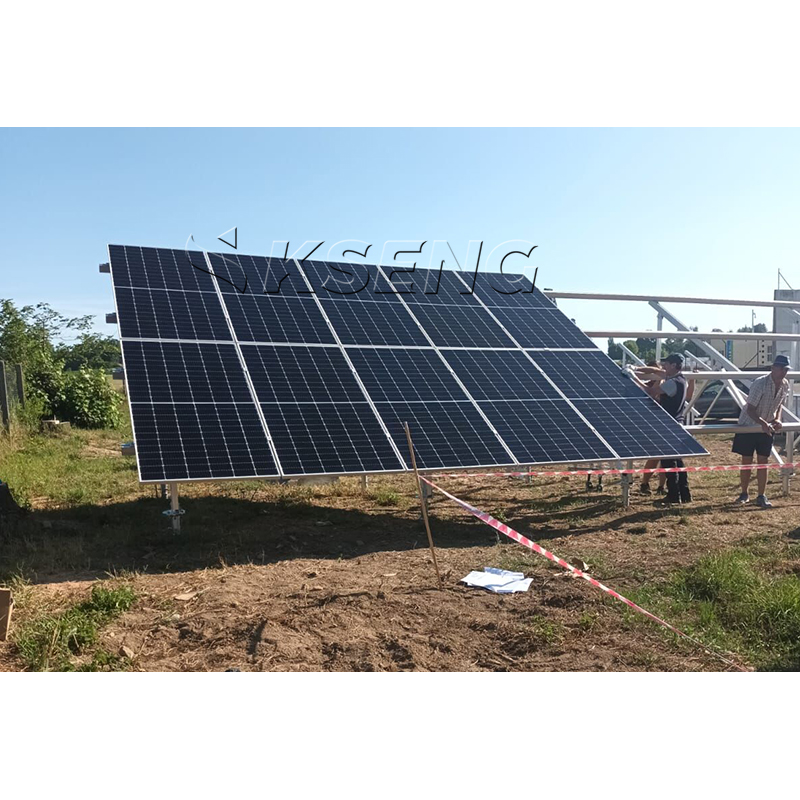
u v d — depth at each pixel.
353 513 10.12
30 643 5.24
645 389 12.11
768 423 10.73
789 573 7.21
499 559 7.66
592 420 10.19
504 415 9.78
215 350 9.10
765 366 22.39
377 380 9.65
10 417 17.06
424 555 7.84
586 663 5.27
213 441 7.90
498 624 5.84
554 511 10.38
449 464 8.64
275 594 6.41
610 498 11.40
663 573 7.20
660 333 13.11
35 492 11.05
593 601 6.31
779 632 5.68
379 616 5.99
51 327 28.06
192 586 6.61
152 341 8.85
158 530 8.62
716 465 15.05
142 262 10.07
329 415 8.78
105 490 11.39
